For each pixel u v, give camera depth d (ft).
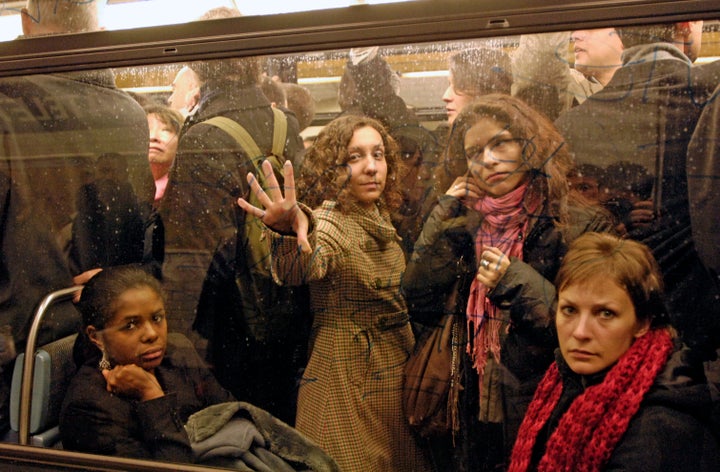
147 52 3.86
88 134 4.08
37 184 4.20
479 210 3.53
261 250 3.81
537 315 3.45
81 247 4.16
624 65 3.29
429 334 3.66
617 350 3.33
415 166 3.60
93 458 4.00
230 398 3.93
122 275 4.04
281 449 3.84
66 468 4.05
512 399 3.54
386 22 3.49
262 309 3.86
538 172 3.44
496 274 3.52
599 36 3.27
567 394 3.41
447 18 3.42
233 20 3.71
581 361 3.38
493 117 3.46
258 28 3.68
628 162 3.34
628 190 3.34
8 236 4.25
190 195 3.92
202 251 3.93
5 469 4.11
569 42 3.31
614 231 3.36
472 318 3.58
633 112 3.31
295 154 3.71
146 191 4.03
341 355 3.75
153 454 3.94
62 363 4.11
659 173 3.31
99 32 3.95
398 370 3.71
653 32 3.23
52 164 4.15
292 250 3.72
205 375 3.96
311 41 3.60
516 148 3.45
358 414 3.76
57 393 4.12
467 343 3.60
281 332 3.86
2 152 4.20
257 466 3.83
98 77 4.01
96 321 4.05
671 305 3.29
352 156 3.63
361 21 3.53
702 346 3.27
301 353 3.84
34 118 4.12
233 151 3.80
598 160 3.37
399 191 3.63
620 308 3.31
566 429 3.39
